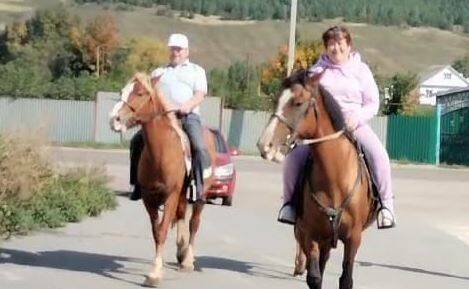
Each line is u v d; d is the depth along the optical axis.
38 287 11.68
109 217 19.27
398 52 168.50
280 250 15.92
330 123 9.59
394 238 18.39
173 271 13.30
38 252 14.33
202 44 154.62
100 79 55.72
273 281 12.91
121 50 82.00
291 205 10.23
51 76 74.00
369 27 180.62
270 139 9.25
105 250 14.88
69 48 80.31
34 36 88.06
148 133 12.07
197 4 173.88
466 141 50.34
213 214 21.11
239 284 12.58
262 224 19.58
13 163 16.17
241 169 38.38
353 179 9.78
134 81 12.09
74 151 44.22
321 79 9.70
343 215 9.75
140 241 16.03
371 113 10.22
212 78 66.50
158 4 170.88
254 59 146.12
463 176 41.00
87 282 12.13
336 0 181.25
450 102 54.19
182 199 12.81
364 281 13.43
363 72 10.32
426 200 28.66
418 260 15.72
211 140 13.56
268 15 175.00
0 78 53.41
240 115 52.97
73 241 15.65
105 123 53.22
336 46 10.24
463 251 17.14
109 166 34.62
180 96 12.73
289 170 10.18
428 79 113.38
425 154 49.69
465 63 146.88
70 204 18.25
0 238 15.39
